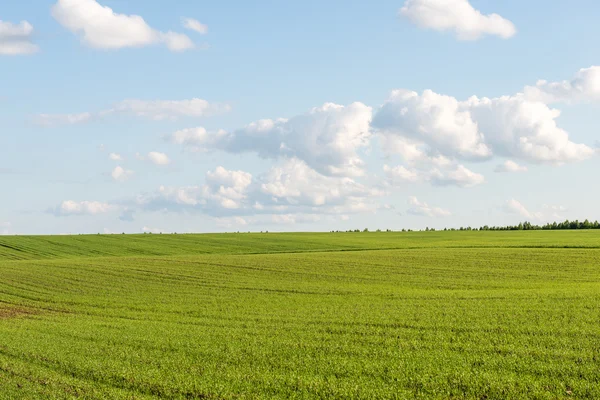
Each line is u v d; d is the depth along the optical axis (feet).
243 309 102.22
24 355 67.21
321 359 62.39
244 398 49.88
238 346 69.82
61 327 88.22
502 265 166.09
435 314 88.38
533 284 127.03
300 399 49.44
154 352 67.82
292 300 111.86
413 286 130.72
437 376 54.08
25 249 265.95
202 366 60.85
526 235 331.57
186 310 103.91
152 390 53.01
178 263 190.90
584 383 50.34
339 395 49.83
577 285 122.52
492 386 50.42
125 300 120.47
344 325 82.43
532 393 48.60
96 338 77.15
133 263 192.95
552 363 57.21
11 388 53.98
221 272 166.09
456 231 435.53
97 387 54.39
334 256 204.03
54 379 56.95
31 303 120.88
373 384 52.75
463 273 152.15
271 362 61.72
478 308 92.22
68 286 143.95
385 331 76.89
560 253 190.80
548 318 81.10
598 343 65.00
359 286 130.93
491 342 68.03
